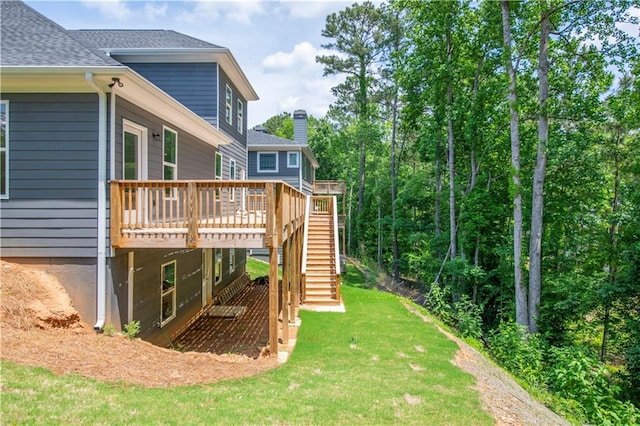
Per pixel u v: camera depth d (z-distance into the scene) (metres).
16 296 5.90
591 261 15.05
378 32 28.16
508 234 18.20
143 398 4.52
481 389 6.41
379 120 30.20
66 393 4.32
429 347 8.43
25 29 7.42
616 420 7.55
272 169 24.19
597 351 14.59
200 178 11.84
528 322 14.39
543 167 14.41
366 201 31.69
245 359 6.64
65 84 6.50
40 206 6.64
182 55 12.73
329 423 4.53
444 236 19.86
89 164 6.62
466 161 20.00
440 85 17.97
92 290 6.63
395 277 25.03
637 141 13.62
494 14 16.11
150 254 8.26
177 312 10.02
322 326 9.51
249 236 6.70
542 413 6.52
